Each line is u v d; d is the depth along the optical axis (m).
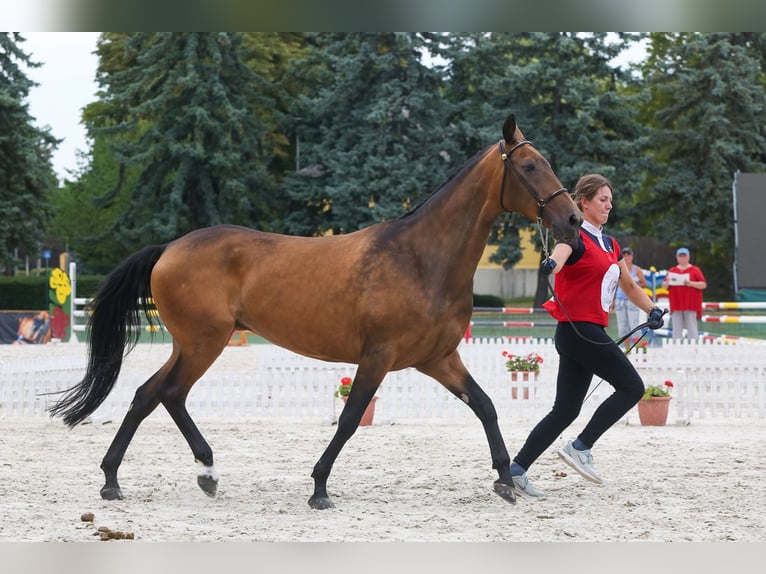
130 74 45.22
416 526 6.59
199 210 45.16
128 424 7.82
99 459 9.70
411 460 9.69
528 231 46.81
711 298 52.91
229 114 42.69
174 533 6.32
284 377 13.10
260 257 7.83
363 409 7.32
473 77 45.00
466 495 7.83
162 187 45.19
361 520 6.82
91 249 55.16
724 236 46.69
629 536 6.25
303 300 7.58
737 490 8.00
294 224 45.78
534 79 42.66
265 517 6.94
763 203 25.97
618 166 43.59
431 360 7.59
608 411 7.61
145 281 8.20
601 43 43.66
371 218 42.34
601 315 7.55
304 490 8.07
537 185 7.19
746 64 46.53
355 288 7.41
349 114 45.03
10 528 6.42
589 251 7.52
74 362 15.23
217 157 42.97
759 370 13.30
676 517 6.91
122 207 56.44
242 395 13.12
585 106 42.56
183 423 7.84
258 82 45.91
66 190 60.41
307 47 48.00
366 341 7.37
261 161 48.03
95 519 6.76
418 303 7.29
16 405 13.13
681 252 19.58
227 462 9.58
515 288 60.44
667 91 48.31
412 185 41.78
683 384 12.73
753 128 47.19
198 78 42.69
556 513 7.09
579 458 7.71
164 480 8.50
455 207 7.45
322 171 46.41
